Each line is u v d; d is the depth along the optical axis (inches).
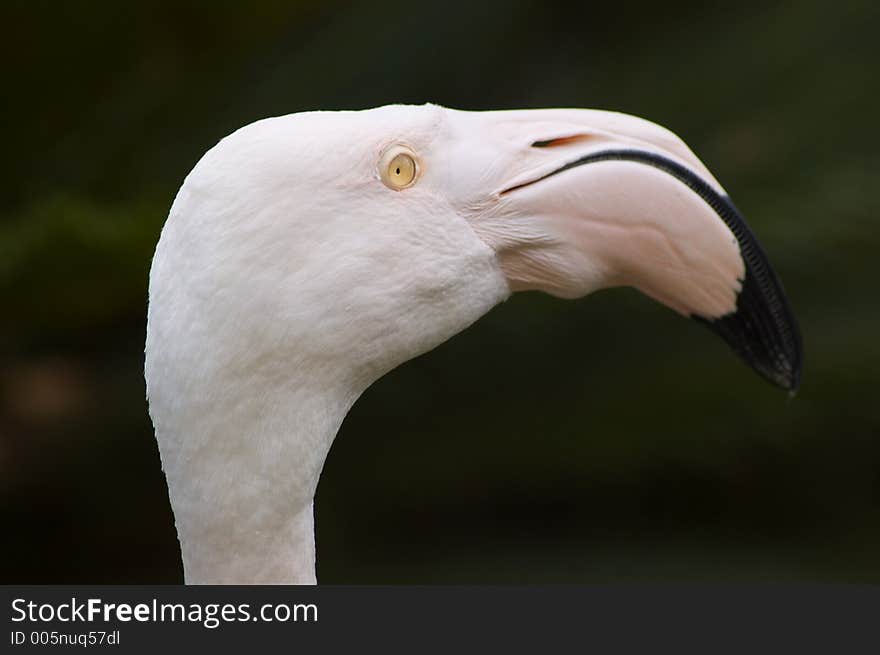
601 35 351.6
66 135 324.5
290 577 141.6
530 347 310.8
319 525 315.9
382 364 143.0
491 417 310.0
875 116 301.4
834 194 281.6
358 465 311.7
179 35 319.3
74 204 271.4
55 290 282.5
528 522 316.8
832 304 299.7
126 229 264.7
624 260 151.5
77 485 337.4
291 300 135.1
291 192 135.9
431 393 314.0
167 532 341.7
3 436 340.5
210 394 135.0
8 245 270.4
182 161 315.9
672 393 298.5
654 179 150.5
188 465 137.7
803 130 301.6
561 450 299.3
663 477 307.7
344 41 337.1
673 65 326.6
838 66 312.0
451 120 150.4
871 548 299.7
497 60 344.5
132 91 323.0
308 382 137.9
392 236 141.0
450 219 146.1
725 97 314.8
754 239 154.2
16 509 338.3
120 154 321.1
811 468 308.7
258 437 136.9
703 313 154.3
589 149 152.3
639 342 312.7
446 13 339.9
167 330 135.8
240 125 319.3
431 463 305.7
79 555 337.4
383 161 141.6
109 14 307.3
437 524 318.3
